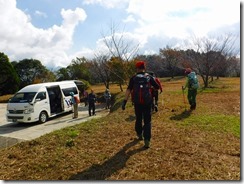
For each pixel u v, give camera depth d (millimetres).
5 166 5230
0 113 23750
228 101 13703
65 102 18875
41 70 55094
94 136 6789
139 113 5820
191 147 5621
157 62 51906
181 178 4215
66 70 50000
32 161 5344
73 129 7637
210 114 9758
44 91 17000
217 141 6070
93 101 18484
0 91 45062
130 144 5949
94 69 37938
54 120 17297
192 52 26312
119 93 27984
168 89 23250
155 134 6762
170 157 5066
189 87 10977
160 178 4250
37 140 6656
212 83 27766
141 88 5422
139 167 4680
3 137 11359
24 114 15562
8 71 44938
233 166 4594
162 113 10172
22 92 16641
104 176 4441
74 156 5426
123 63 20359
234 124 7855
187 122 8188
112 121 8820
